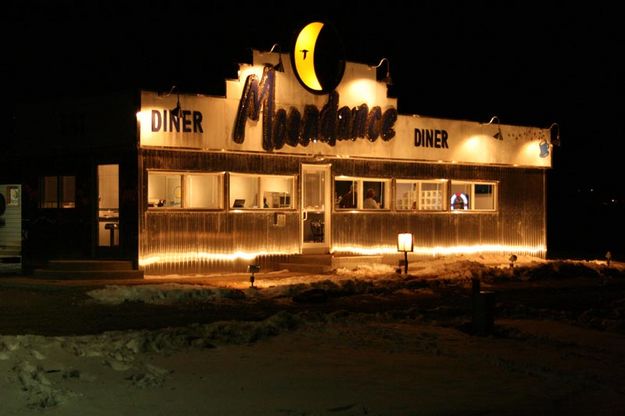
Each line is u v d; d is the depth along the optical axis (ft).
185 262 67.00
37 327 43.60
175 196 67.10
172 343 36.63
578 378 33.14
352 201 79.00
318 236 76.23
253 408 26.86
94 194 67.87
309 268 71.26
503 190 92.38
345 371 32.73
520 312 51.67
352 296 59.88
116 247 66.23
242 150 70.13
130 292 54.90
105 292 55.77
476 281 44.11
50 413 25.27
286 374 31.81
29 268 71.97
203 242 68.08
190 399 27.68
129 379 29.89
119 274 63.36
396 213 82.02
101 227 67.67
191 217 67.36
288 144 73.05
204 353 35.29
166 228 65.87
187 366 32.55
